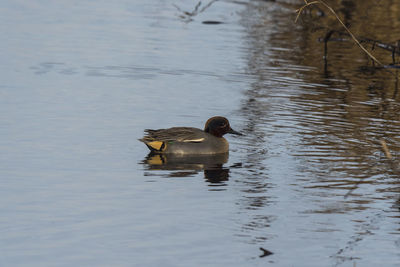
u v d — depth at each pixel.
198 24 29.83
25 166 13.72
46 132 16.06
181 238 10.58
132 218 11.29
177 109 18.59
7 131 15.98
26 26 27.75
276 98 19.94
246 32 28.67
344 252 10.28
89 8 32.16
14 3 32.12
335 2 33.47
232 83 21.47
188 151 14.93
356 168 14.07
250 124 17.34
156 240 10.47
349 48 26.98
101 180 13.09
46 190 12.46
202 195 12.41
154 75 22.08
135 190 12.59
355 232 11.02
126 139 15.89
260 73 22.73
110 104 18.78
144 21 29.97
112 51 24.72
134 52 24.72
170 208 11.77
